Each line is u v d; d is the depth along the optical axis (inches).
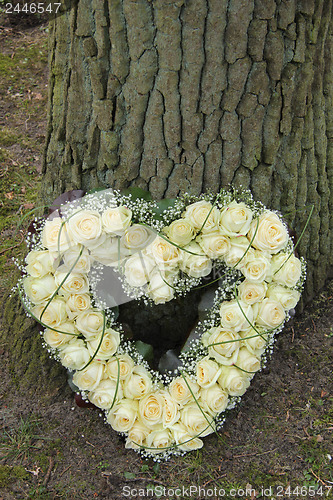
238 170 62.1
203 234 56.5
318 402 65.4
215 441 62.4
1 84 139.4
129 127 59.3
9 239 95.4
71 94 61.1
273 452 60.5
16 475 58.4
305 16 57.1
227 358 57.1
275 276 58.8
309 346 72.7
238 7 52.6
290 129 63.1
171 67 55.0
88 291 56.3
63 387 68.7
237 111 58.6
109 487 57.6
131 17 53.1
